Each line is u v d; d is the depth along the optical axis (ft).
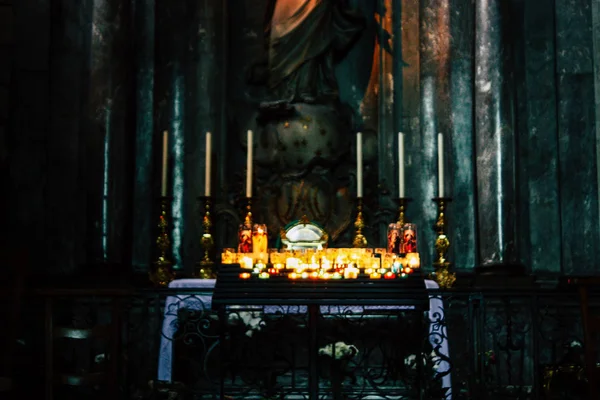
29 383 33.17
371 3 44.04
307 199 41.75
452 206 41.39
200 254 41.37
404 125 42.45
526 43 41.78
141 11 42.45
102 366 34.32
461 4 42.24
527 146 41.24
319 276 31.65
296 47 42.04
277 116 41.98
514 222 39.11
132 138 40.60
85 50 40.60
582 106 41.19
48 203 40.11
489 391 34.09
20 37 41.24
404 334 29.84
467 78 41.73
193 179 41.91
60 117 40.65
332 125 42.04
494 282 38.40
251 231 35.09
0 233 39.86
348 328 32.12
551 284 39.81
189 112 42.42
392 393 31.96
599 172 40.22
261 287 30.17
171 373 33.40
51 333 25.43
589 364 24.61
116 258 38.78
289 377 34.06
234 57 44.14
